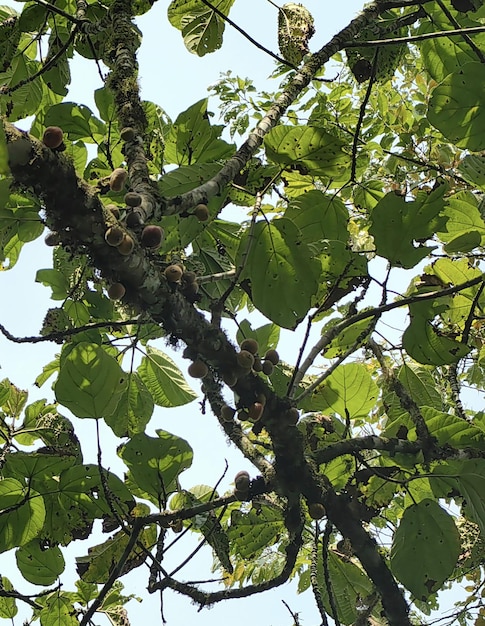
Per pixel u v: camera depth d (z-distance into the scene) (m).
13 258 3.82
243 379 2.72
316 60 3.04
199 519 2.93
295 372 2.90
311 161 3.01
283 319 3.02
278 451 2.84
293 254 2.96
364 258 3.15
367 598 3.40
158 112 3.75
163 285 2.39
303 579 4.54
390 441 3.02
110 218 2.14
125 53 3.11
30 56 3.98
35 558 3.15
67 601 3.34
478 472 2.99
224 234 3.73
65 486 2.95
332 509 2.90
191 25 3.89
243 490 2.84
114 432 3.54
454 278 3.41
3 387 3.54
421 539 3.02
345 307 4.52
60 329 3.45
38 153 1.94
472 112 3.06
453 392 4.15
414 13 3.42
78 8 3.42
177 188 2.97
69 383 2.60
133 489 3.02
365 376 3.44
